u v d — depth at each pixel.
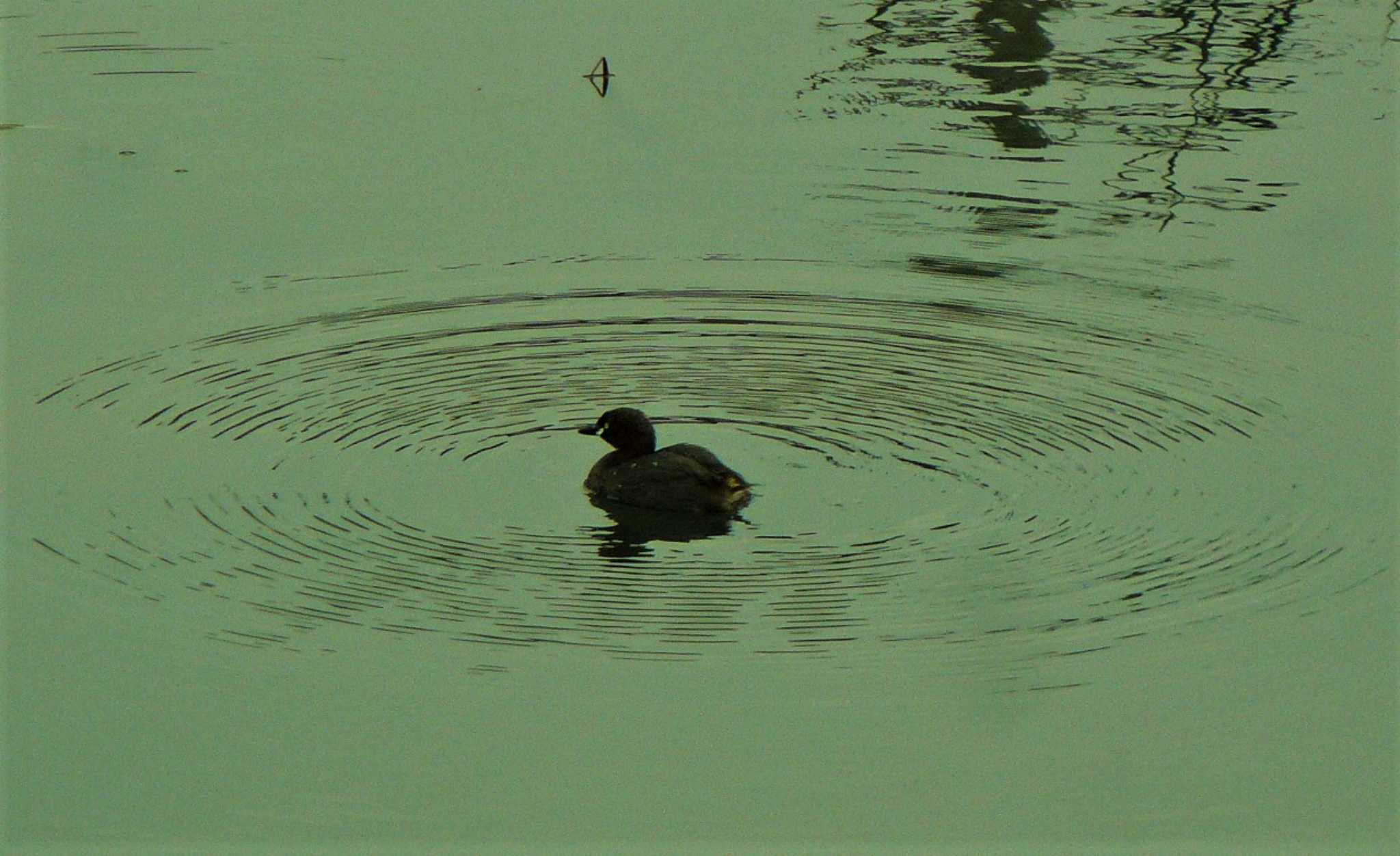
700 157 24.83
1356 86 26.80
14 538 15.87
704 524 16.33
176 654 14.14
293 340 20.06
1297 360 19.58
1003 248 22.38
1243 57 28.22
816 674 13.90
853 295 21.20
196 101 26.53
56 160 24.50
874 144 25.19
